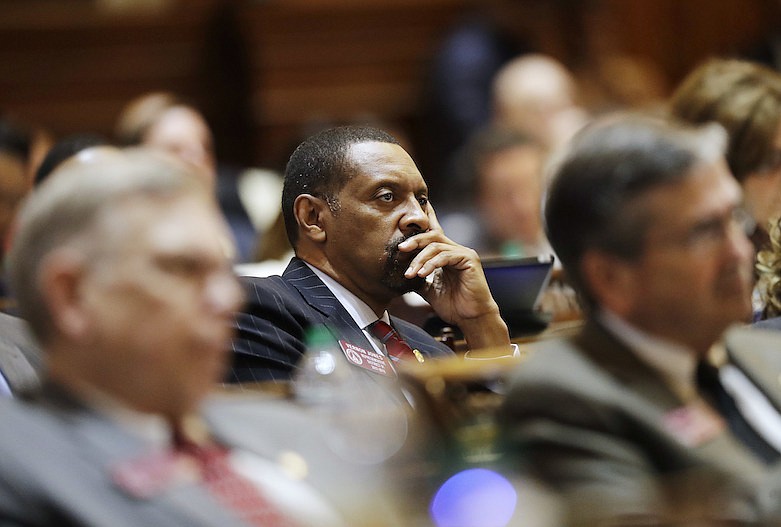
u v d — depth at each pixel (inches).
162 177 189.0
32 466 179.2
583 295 217.6
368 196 310.7
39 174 419.2
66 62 793.6
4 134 506.0
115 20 794.8
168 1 802.8
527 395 205.5
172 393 186.9
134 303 183.6
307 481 200.7
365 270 311.1
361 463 201.5
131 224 184.9
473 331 307.3
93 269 183.3
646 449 204.5
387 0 810.2
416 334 330.3
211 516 185.8
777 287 323.0
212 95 810.2
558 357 211.8
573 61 797.2
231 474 195.6
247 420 209.8
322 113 808.3
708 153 210.4
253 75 803.4
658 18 840.9
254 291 302.4
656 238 207.5
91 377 186.1
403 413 207.0
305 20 804.0
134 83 802.2
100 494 180.4
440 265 306.3
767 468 210.4
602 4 814.5
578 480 197.2
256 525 189.5
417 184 314.5
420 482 195.3
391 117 816.9
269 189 638.5
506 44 775.1
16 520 176.4
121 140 593.6
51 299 183.5
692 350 215.3
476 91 763.4
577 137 218.4
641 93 771.4
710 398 221.6
